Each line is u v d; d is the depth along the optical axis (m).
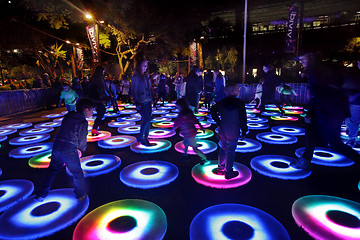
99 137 6.53
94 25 17.30
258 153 5.03
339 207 2.87
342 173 3.88
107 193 3.38
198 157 4.80
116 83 16.59
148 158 4.83
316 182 3.59
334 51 31.88
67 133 2.78
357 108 4.54
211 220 2.65
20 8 14.28
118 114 10.98
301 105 13.22
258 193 3.29
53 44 23.31
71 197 3.23
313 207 2.87
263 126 7.68
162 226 2.58
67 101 7.59
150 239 2.38
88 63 28.50
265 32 41.47
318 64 3.23
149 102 5.28
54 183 3.73
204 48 45.28
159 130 7.39
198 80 9.52
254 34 41.97
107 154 5.04
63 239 2.45
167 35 23.28
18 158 4.98
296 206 2.90
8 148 5.76
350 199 3.10
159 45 27.27
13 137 6.88
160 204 3.06
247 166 4.29
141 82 5.07
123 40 23.14
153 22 20.39
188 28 22.92
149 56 28.61
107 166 4.31
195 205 3.02
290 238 2.38
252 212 2.79
